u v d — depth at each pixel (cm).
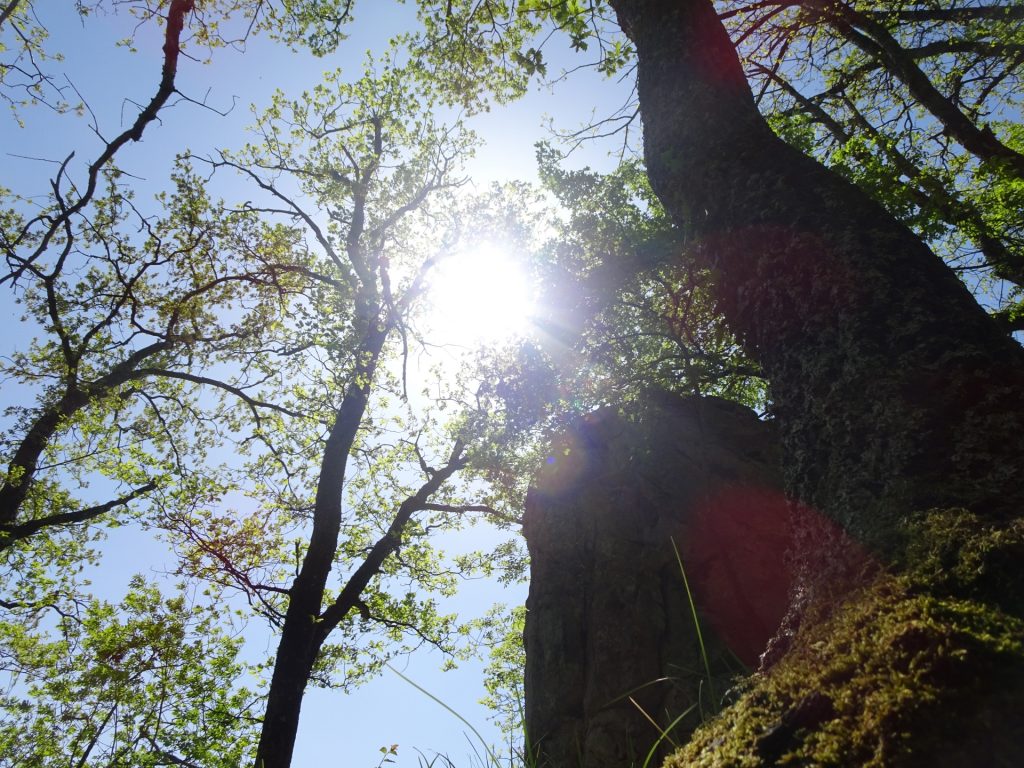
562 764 532
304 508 1438
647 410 777
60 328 1270
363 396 1409
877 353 183
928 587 122
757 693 131
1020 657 98
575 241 990
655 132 330
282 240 1534
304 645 1132
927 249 211
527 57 720
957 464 149
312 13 967
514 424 916
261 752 1030
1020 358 170
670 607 580
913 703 97
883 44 873
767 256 238
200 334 1480
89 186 1115
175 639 1375
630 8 386
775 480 638
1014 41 874
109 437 1477
